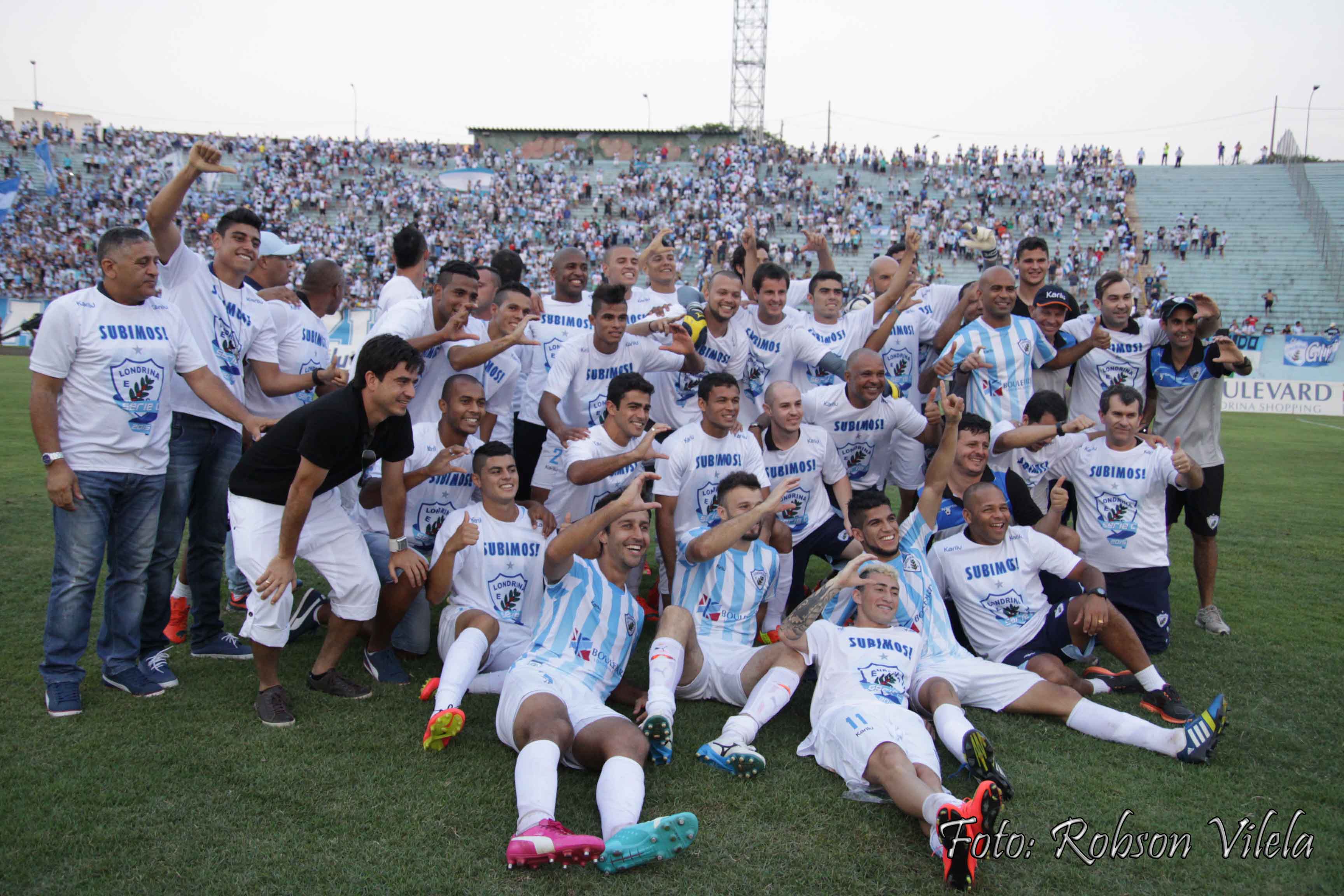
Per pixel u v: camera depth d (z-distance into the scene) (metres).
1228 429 19.80
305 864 2.96
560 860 2.97
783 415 5.46
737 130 47.66
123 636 4.39
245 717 4.12
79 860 2.95
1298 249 34.66
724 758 3.69
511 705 3.70
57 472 4.01
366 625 4.99
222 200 39.12
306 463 3.92
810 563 7.75
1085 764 3.90
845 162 44.38
